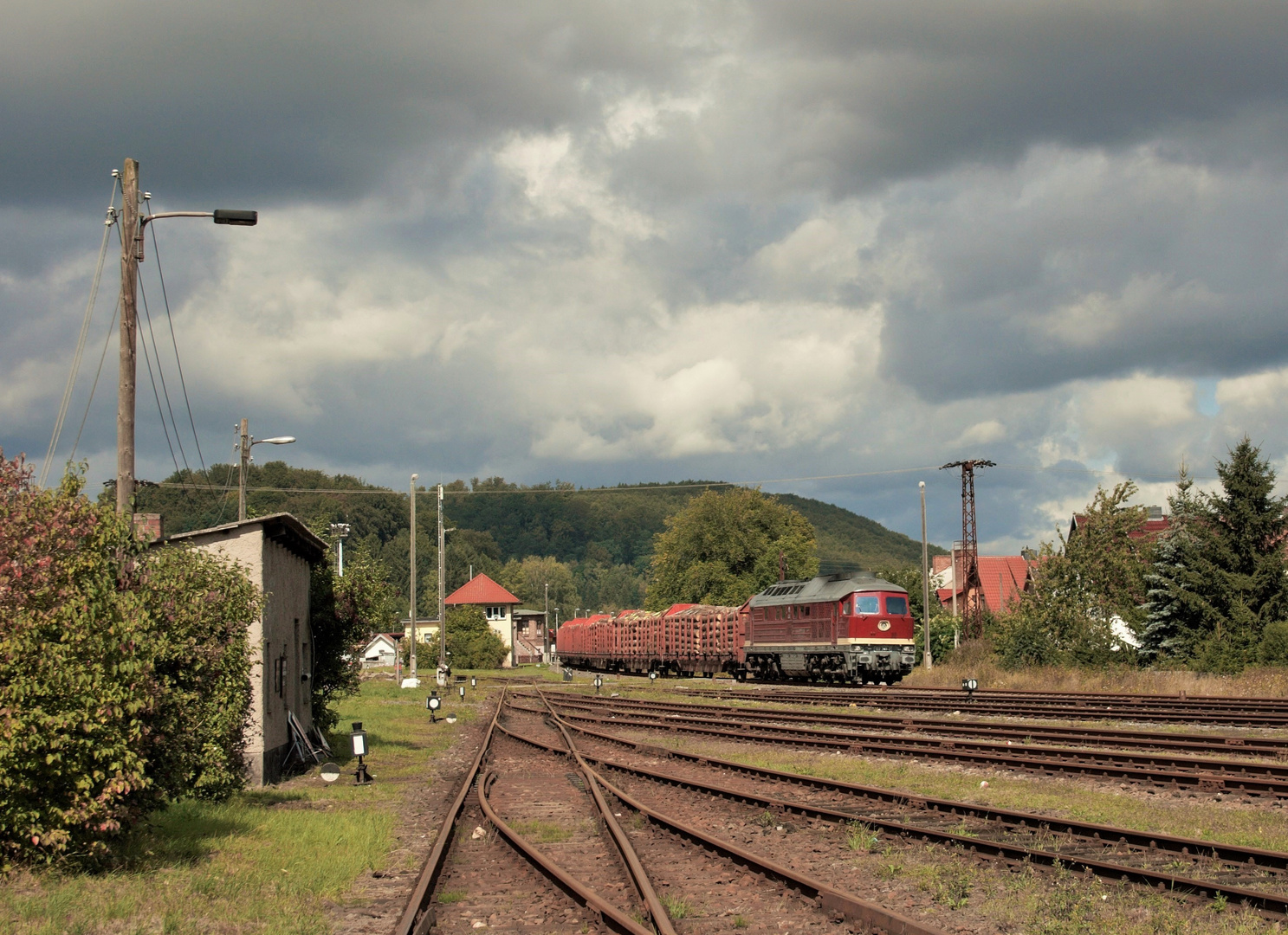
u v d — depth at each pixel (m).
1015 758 18.00
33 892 9.16
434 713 32.31
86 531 11.03
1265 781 14.75
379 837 12.65
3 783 9.63
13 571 10.19
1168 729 23.06
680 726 26.53
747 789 16.42
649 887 9.14
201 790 14.44
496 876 10.66
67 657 10.19
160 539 16.86
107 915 8.48
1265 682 31.94
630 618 71.50
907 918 8.48
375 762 21.30
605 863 11.10
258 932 8.37
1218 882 9.62
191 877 10.01
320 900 9.70
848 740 21.97
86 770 10.20
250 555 17.30
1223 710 26.19
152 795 11.60
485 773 19.05
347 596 25.47
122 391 14.87
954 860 10.83
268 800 15.65
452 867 11.12
